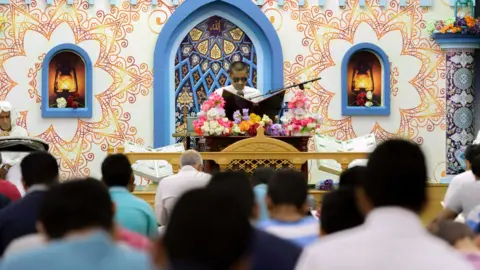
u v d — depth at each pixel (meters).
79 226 4.22
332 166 14.86
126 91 17.08
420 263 3.47
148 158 12.41
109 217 4.32
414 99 17.70
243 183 5.58
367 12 17.61
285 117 12.64
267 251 4.85
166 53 17.27
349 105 17.62
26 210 6.25
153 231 6.93
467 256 5.00
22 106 16.78
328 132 17.52
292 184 5.75
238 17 17.56
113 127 17.05
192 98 17.52
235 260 3.18
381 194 3.74
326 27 17.55
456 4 17.58
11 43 16.73
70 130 16.92
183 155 9.41
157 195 9.25
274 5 17.47
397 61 17.67
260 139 12.01
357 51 17.62
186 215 3.18
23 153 11.97
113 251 3.92
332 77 17.56
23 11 16.77
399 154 3.78
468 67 17.45
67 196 4.25
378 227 3.59
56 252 3.87
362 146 15.16
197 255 3.15
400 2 17.62
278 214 5.77
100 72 17.00
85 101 16.97
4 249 6.27
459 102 17.45
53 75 16.91
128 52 17.08
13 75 16.73
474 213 6.81
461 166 17.47
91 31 16.95
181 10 17.19
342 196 5.28
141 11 17.11
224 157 11.93
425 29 17.69
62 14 16.88
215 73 17.62
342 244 3.56
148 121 17.17
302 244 5.60
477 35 17.27
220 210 3.20
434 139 17.70
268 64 17.56
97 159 17.02
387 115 17.64
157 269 3.24
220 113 12.14
